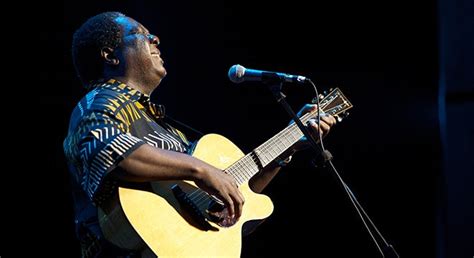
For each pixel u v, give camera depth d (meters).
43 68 5.82
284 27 7.04
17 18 5.73
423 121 6.71
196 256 3.11
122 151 3.01
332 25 7.00
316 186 6.84
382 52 6.89
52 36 5.85
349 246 6.70
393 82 6.85
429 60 6.75
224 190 3.19
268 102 6.88
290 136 4.05
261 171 4.04
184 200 3.18
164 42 6.55
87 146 3.05
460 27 6.18
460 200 6.14
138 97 3.51
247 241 6.77
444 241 6.23
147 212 3.08
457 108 6.18
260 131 6.84
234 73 3.87
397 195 6.72
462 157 6.15
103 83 3.58
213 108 6.74
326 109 4.30
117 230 3.08
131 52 3.65
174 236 3.10
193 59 6.69
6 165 5.71
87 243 3.21
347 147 6.83
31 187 5.77
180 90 6.62
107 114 3.24
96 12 6.03
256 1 6.98
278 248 6.79
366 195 6.77
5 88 5.71
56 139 5.87
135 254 3.10
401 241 6.66
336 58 6.96
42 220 5.77
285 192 6.88
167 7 6.54
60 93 5.88
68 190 5.86
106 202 3.09
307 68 6.97
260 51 6.94
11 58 5.72
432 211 6.62
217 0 6.81
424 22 6.79
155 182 3.19
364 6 6.95
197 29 6.70
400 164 6.75
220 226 3.28
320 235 6.78
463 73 6.15
